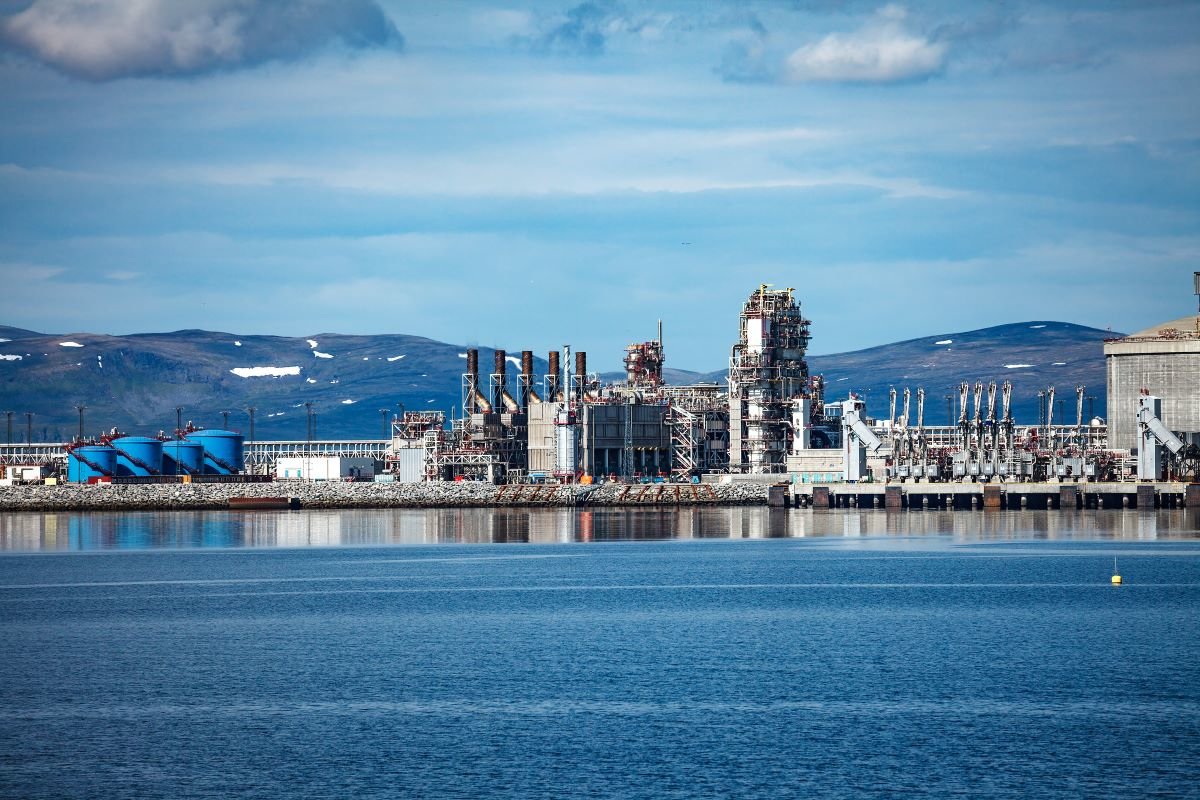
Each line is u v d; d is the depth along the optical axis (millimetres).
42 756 112125
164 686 136625
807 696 130750
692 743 114625
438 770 108000
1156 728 118750
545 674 141250
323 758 111188
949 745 113938
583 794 102562
